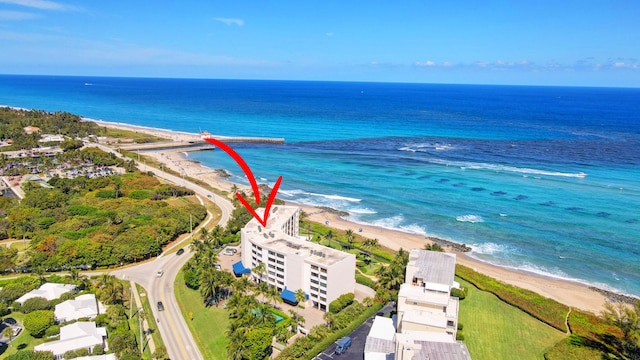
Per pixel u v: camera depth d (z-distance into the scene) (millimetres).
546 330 134500
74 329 121000
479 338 129625
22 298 138750
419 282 128000
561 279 171375
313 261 143875
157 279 161375
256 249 160250
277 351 120500
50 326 125312
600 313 146250
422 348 93188
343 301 142875
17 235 190125
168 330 130125
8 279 154875
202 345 123188
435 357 90188
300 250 152125
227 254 184000
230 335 115375
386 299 143875
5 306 134750
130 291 152125
